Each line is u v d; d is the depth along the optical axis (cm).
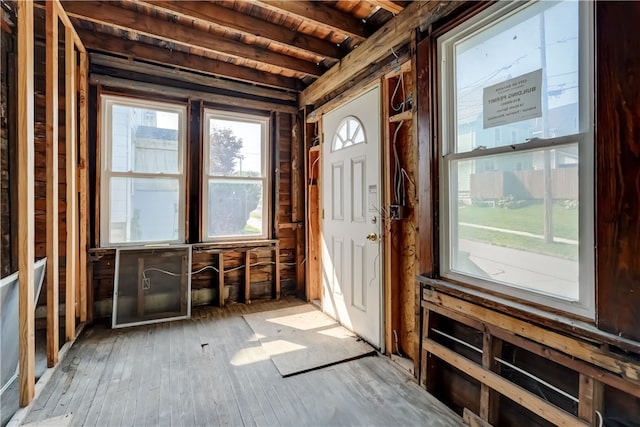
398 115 236
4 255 261
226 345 260
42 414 171
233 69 348
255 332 288
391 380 212
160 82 336
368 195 271
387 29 241
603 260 123
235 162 377
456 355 183
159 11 257
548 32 143
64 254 300
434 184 199
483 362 168
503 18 163
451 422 171
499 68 165
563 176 140
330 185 331
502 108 164
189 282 332
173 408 179
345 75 296
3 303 162
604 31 121
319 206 356
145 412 175
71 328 255
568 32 136
